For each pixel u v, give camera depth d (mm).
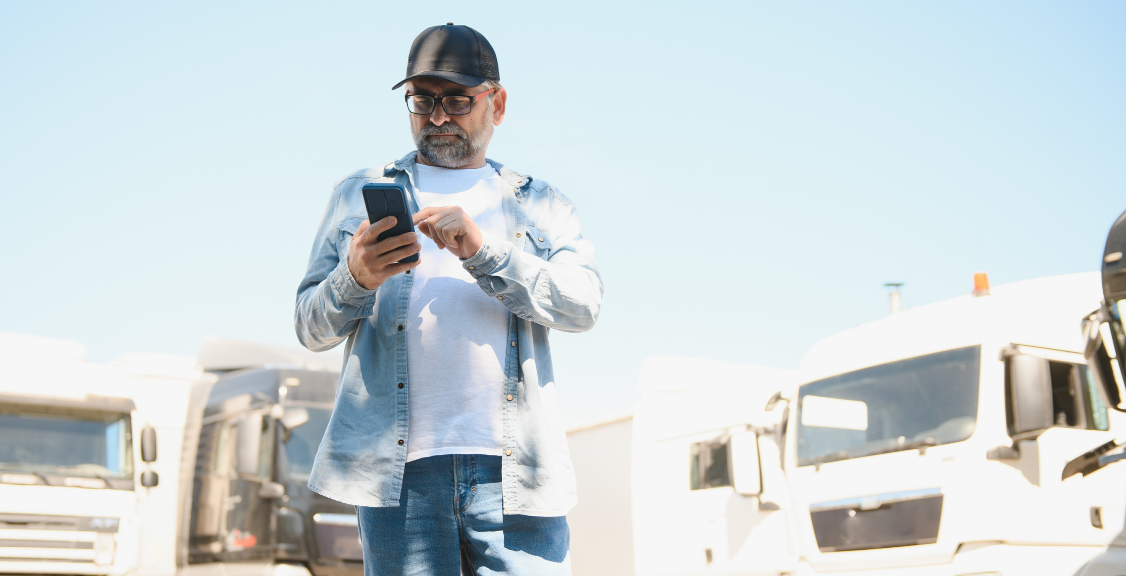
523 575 2078
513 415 2113
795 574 7051
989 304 6332
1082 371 6082
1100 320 4270
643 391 9750
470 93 2262
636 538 9336
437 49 2256
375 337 2152
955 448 6125
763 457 7945
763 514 7988
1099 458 4148
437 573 2080
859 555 6527
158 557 10844
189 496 11312
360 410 2117
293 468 10922
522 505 2066
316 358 12398
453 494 2070
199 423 11625
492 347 2133
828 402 7121
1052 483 5805
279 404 11094
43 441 10039
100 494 10109
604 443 10727
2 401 9898
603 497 10570
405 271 2094
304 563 10578
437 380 2098
